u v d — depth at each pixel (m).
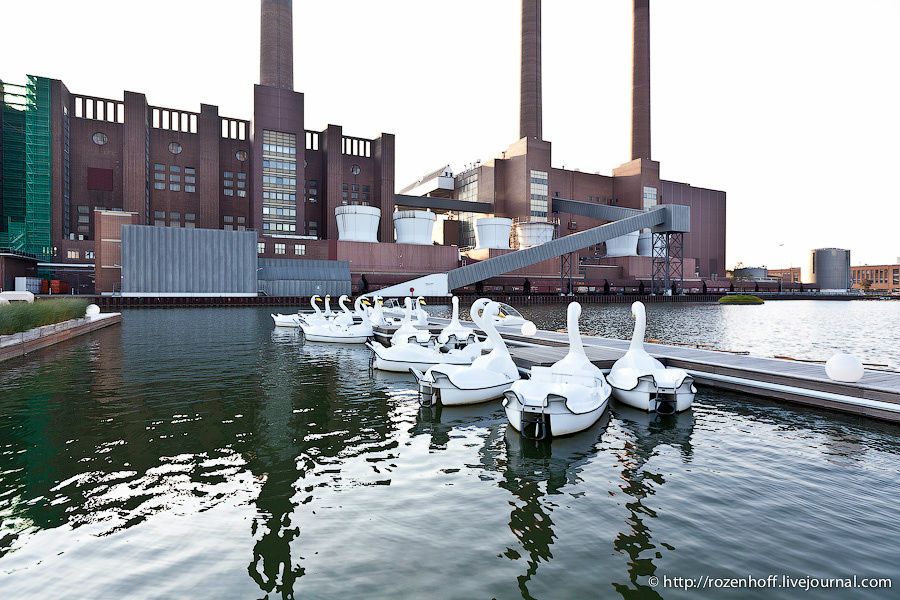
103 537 6.28
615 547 6.14
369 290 82.38
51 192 78.06
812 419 12.01
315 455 9.47
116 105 90.31
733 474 8.59
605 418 12.25
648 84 127.75
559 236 115.50
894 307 87.81
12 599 4.99
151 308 59.91
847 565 5.75
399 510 7.12
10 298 32.50
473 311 16.08
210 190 89.50
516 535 6.42
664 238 107.25
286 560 5.78
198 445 9.92
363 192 111.00
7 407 12.69
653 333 35.56
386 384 15.94
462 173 129.00
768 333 35.66
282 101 94.81
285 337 29.03
